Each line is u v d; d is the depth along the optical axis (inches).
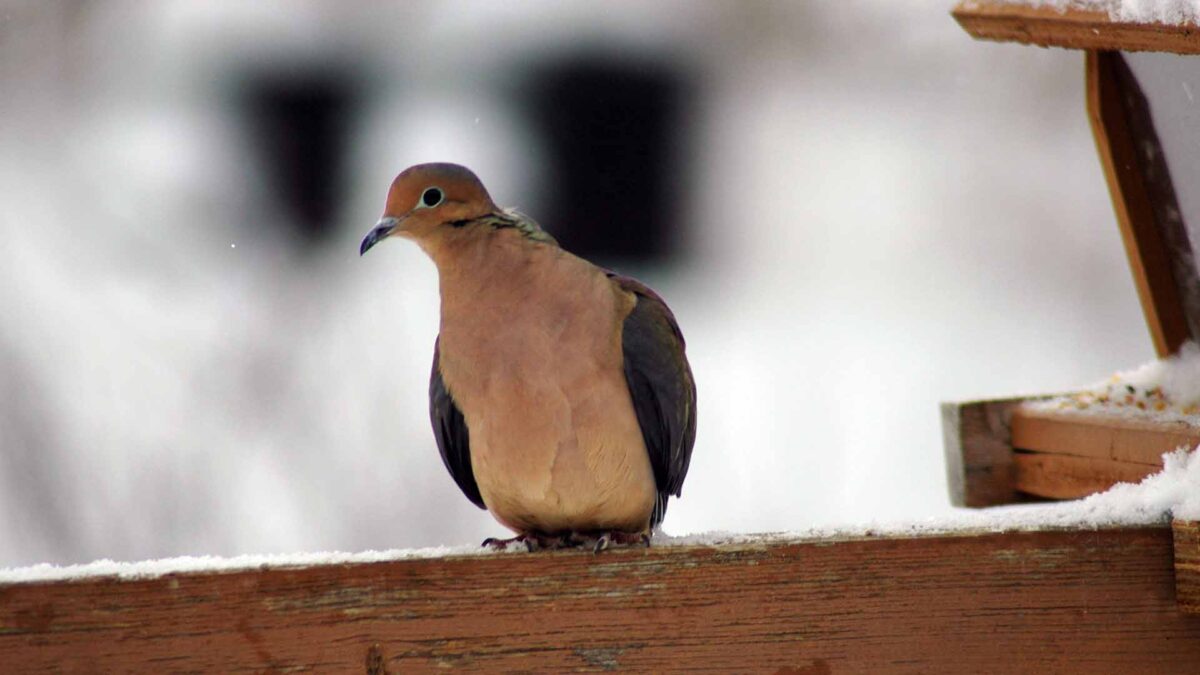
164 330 503.2
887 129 641.6
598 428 255.1
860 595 232.1
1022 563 232.8
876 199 636.7
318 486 454.6
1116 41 264.1
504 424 255.4
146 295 521.3
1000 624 232.4
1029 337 566.3
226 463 463.2
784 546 232.4
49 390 475.5
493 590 228.7
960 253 614.9
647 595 230.8
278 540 435.5
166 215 553.6
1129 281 588.1
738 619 231.6
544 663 229.3
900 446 505.4
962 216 622.5
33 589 218.8
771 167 644.1
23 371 477.4
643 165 636.1
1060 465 311.0
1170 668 233.5
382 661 226.2
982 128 629.3
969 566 232.5
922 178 631.8
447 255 259.9
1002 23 283.7
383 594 226.5
